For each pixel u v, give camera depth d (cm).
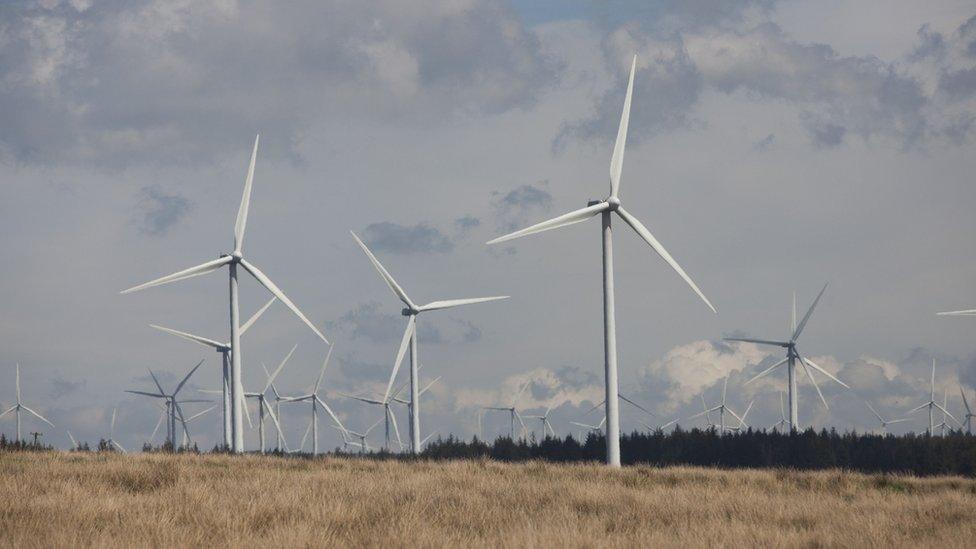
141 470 6844
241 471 7600
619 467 9419
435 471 8169
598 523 4809
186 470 7150
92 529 4272
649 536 4400
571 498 5966
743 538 4406
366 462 9519
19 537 4053
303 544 4053
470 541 4212
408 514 4953
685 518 5106
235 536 4272
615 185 12738
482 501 5631
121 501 5184
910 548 4216
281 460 9556
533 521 4875
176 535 4262
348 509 5116
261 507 5038
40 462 7994
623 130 12875
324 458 10231
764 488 7312
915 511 5684
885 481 8019
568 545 4053
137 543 4028
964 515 5512
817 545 4262
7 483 5900
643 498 6053
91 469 6931
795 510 5566
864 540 4419
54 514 4694
